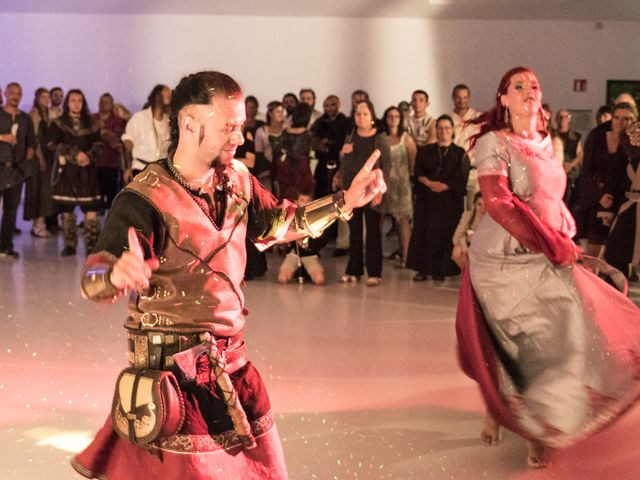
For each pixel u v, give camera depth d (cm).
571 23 1555
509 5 1509
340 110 1580
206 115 251
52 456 412
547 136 431
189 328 256
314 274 893
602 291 423
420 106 1096
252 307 768
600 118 1073
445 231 910
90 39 1559
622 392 411
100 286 235
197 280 256
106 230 247
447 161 910
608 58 1561
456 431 456
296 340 645
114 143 1291
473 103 1577
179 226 252
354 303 794
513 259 420
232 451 259
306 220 285
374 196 285
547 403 409
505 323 420
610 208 771
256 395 267
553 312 417
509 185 418
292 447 429
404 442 438
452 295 840
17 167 998
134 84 1570
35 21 1553
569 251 406
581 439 407
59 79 1566
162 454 252
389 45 1570
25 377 539
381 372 563
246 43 1566
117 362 578
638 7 1506
